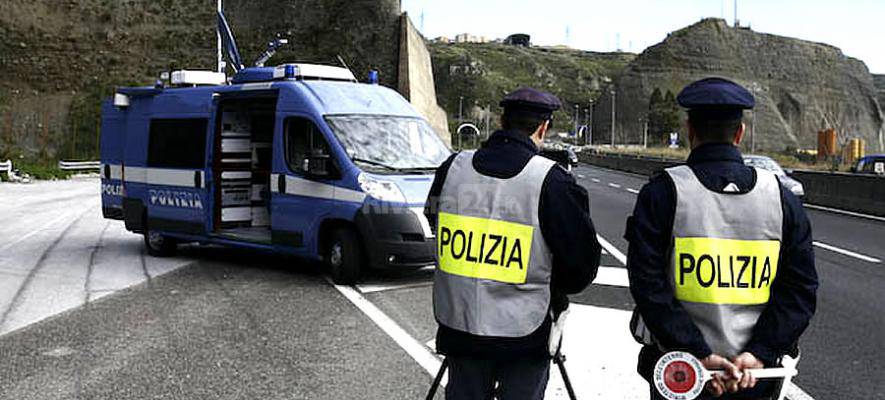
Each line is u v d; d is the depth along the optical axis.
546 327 3.60
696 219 3.14
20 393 5.88
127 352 7.00
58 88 74.75
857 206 21.97
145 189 13.09
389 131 10.74
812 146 189.25
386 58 71.19
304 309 8.73
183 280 10.59
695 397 2.93
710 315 3.13
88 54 77.12
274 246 10.99
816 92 196.00
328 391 5.91
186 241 12.81
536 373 3.68
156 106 13.01
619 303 9.09
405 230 9.66
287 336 7.54
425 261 9.77
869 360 6.73
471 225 3.61
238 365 6.59
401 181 9.94
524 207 3.55
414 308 8.77
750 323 3.16
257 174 12.48
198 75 12.98
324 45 73.06
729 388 3.06
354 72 71.00
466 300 3.58
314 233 10.41
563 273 3.60
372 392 5.89
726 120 3.19
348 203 9.97
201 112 12.16
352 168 10.04
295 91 10.86
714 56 186.50
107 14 79.06
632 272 3.15
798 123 189.88
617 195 27.14
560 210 3.52
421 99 71.75
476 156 3.74
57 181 39.78
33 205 23.41
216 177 11.99
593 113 190.75
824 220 19.47
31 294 9.61
